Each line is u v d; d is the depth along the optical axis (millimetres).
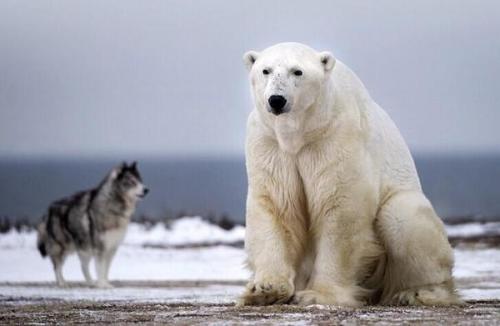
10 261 30281
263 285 11961
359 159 11984
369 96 12836
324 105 11789
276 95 11352
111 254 25844
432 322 10195
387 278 12797
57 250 25359
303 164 12078
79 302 15570
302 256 12602
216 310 11773
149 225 40250
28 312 12641
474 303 12859
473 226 39594
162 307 12836
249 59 12352
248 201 12445
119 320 11016
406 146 13117
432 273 12398
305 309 11477
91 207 25938
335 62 11969
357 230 12164
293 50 11914
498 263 25172
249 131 12398
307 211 12391
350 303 11977
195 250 33156
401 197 12484
